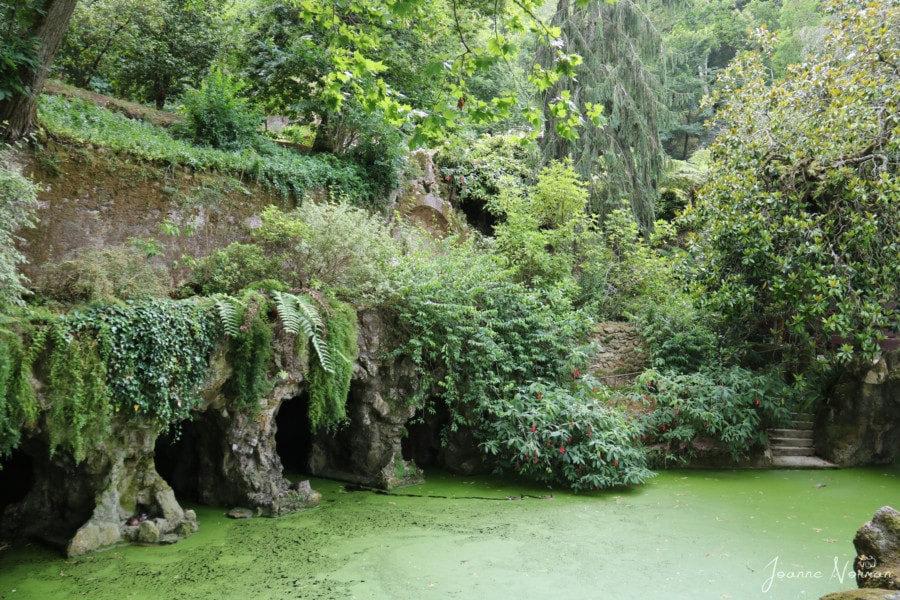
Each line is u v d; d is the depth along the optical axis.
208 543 6.30
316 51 11.82
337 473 9.16
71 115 8.82
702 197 10.84
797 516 7.64
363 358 8.48
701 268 10.39
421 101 12.52
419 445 10.15
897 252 8.30
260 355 7.01
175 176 9.07
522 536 6.75
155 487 6.51
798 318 9.20
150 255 7.64
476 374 9.33
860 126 8.52
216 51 13.12
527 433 8.95
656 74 16.02
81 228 8.05
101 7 11.62
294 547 6.26
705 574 5.72
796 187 9.86
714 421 9.95
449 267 9.65
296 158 11.26
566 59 6.13
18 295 5.52
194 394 6.58
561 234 13.22
